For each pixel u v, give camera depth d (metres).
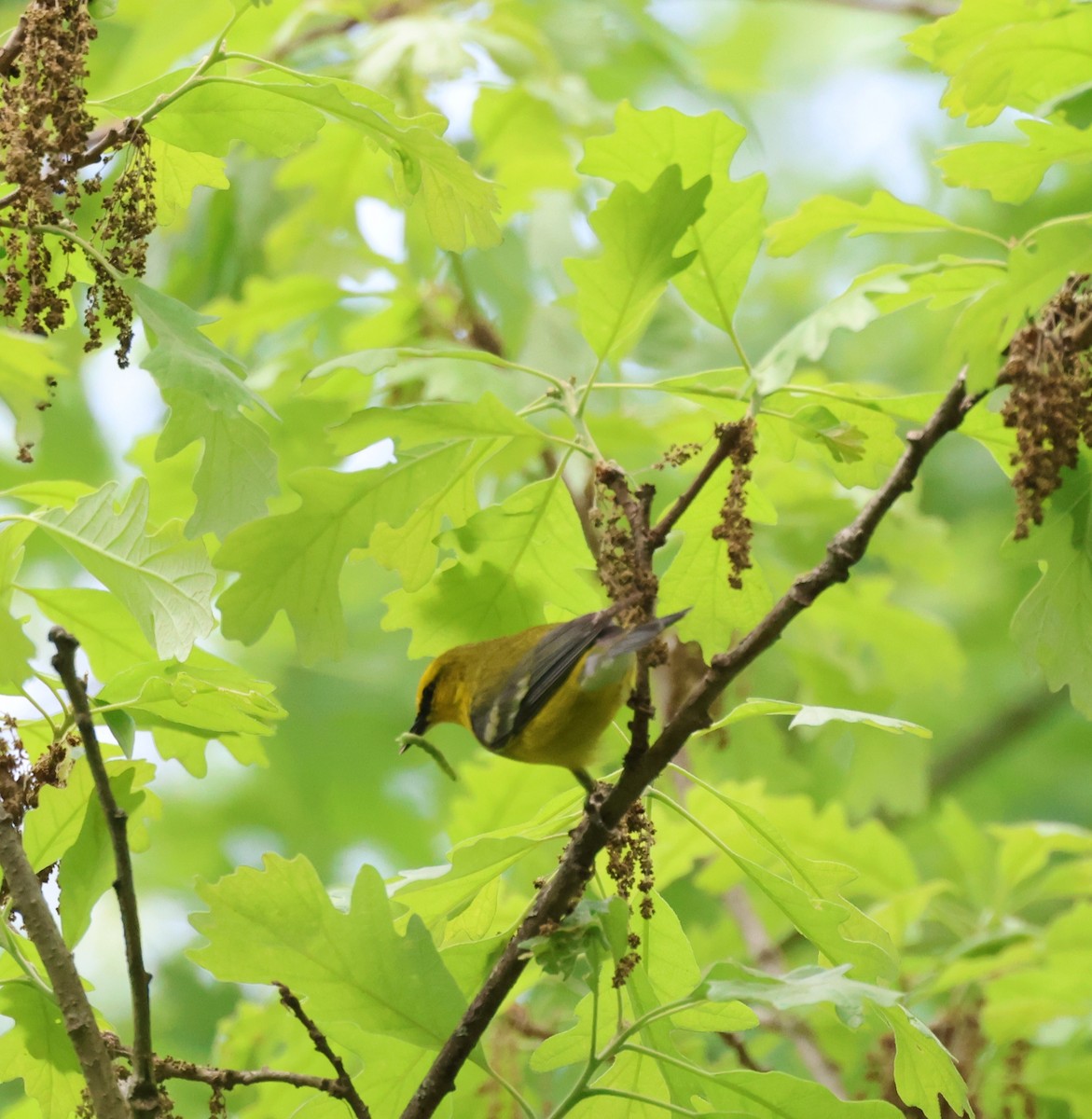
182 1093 15.14
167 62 14.84
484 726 8.13
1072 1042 11.91
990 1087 11.27
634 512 6.84
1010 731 19.92
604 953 6.42
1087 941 10.95
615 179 7.80
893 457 8.18
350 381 13.29
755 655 6.60
